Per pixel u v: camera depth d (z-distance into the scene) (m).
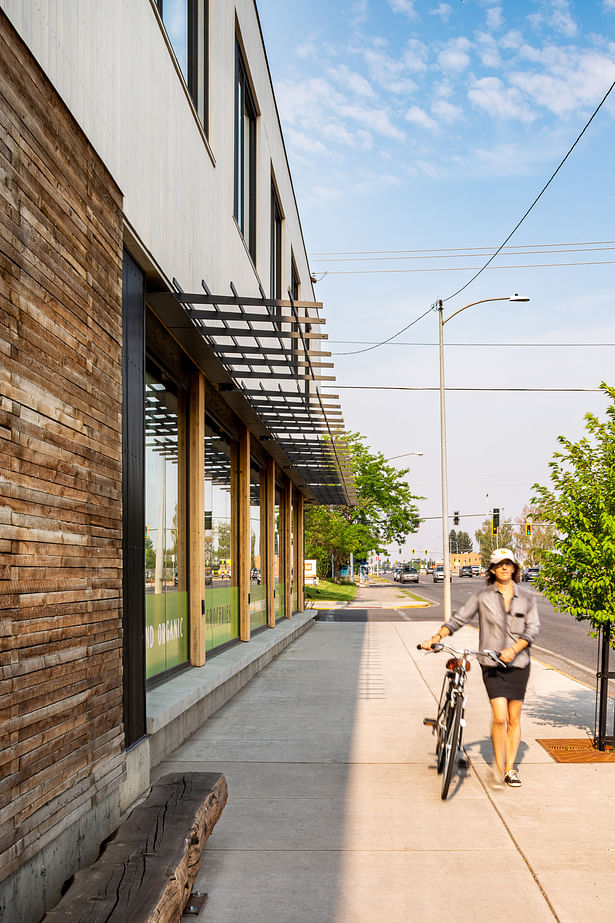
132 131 6.65
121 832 4.21
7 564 3.70
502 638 6.58
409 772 7.04
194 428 10.35
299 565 26.16
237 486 14.23
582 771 7.02
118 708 5.35
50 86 4.44
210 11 10.48
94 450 5.04
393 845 5.22
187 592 10.29
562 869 4.80
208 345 9.28
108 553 5.24
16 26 4.08
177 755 7.67
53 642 4.22
